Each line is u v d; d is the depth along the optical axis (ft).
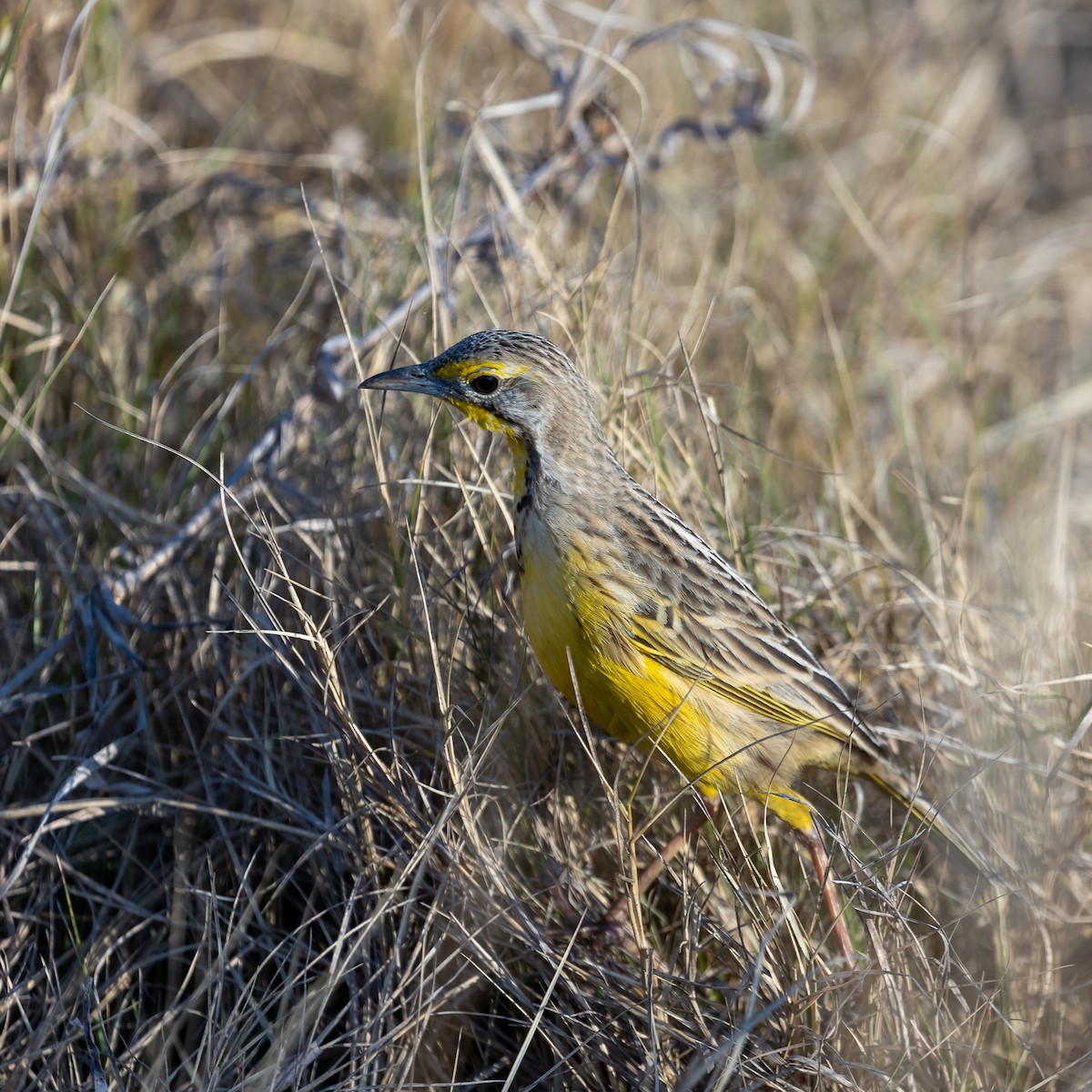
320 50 56.70
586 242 43.27
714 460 36.17
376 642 33.55
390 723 30.89
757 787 31.01
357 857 30.17
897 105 60.29
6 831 31.37
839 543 39.09
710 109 56.75
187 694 34.01
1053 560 40.29
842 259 54.03
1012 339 54.34
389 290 40.86
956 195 58.23
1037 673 36.01
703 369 44.52
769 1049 27.50
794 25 63.46
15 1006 29.25
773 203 54.29
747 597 31.04
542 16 48.78
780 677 30.76
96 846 32.53
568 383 29.94
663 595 29.78
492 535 34.19
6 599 36.35
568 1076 28.12
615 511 29.99
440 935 29.19
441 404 35.96
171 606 35.96
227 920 30.76
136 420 40.40
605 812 32.78
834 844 31.14
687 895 28.94
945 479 45.52
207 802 32.78
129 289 44.57
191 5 57.21
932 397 49.98
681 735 30.32
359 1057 27.37
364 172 48.34
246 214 48.49
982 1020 28.58
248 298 45.98
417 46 55.06
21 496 37.19
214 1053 26.63
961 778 32.91
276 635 32.83
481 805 29.99
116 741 32.35
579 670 30.22
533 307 37.63
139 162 48.55
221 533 36.04
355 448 36.45
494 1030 29.19
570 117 43.39
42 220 43.06
